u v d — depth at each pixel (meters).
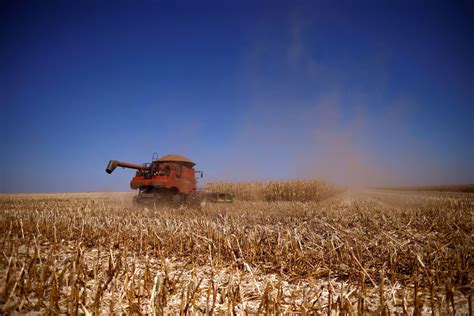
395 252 5.12
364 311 3.28
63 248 6.71
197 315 3.26
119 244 6.96
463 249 5.52
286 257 5.61
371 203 16.14
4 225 8.49
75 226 8.31
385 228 7.95
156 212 11.39
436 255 5.22
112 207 14.27
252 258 5.71
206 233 6.77
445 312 3.63
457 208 12.23
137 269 5.29
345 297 3.27
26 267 4.56
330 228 7.77
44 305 3.67
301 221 9.57
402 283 4.66
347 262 5.33
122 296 3.69
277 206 14.75
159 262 5.80
